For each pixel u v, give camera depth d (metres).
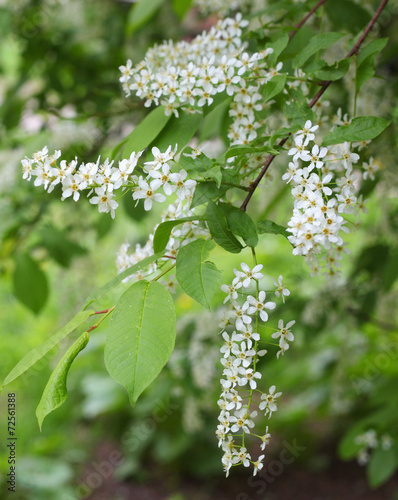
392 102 2.43
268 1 2.36
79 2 4.03
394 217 3.02
